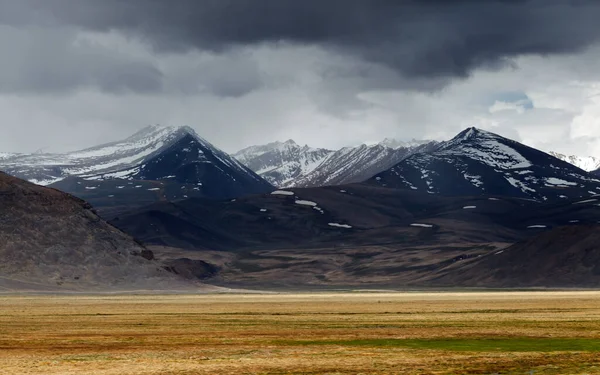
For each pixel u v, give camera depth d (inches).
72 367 5177.2
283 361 5502.0
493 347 6476.4
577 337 7278.5
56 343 6943.9
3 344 6830.7
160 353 6063.0
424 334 7741.1
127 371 4970.5
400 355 5885.8
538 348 6387.8
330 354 5969.5
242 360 5565.9
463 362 5438.0
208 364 5339.6
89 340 7258.9
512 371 5022.1
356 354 5964.6
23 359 5644.7
